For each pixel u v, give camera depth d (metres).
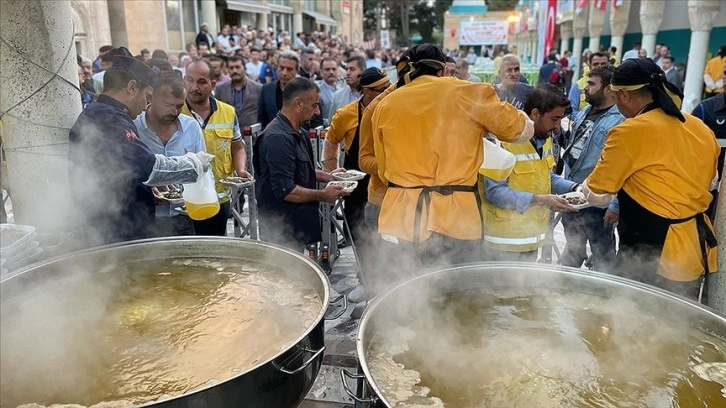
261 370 1.16
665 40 12.74
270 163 2.89
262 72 9.30
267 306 1.62
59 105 2.55
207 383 1.24
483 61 16.80
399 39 48.81
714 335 1.47
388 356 1.38
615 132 2.07
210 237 1.96
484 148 2.24
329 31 33.66
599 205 2.20
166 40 13.49
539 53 22.06
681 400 1.23
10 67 2.44
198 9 15.89
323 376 2.42
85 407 1.16
